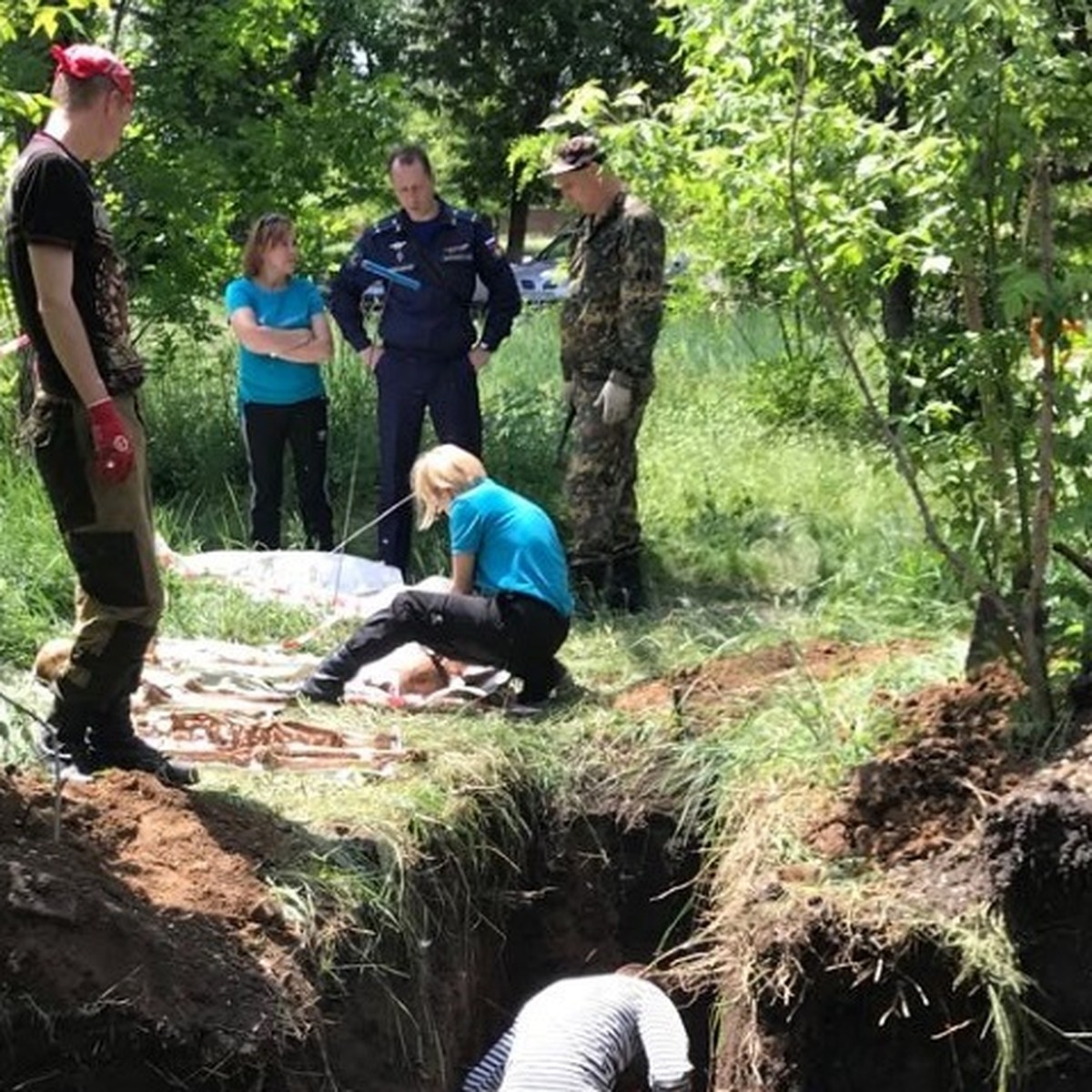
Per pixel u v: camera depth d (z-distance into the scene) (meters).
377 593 8.05
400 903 5.24
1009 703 5.75
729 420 12.05
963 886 5.02
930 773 5.54
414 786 5.83
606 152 6.32
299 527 9.04
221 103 11.32
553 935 6.33
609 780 6.42
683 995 6.11
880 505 9.67
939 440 5.75
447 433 8.45
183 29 10.73
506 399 11.64
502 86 29.80
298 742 6.21
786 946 5.00
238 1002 4.43
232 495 9.39
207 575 7.96
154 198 10.65
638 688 7.08
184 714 6.27
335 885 5.05
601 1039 4.80
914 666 6.48
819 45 5.52
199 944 4.55
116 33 10.83
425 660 6.97
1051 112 5.35
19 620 6.99
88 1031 4.21
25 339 5.57
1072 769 5.20
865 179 5.45
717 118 5.59
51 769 5.23
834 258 5.49
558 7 29.06
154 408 10.88
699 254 10.12
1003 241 5.61
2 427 9.66
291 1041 4.47
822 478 10.34
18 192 4.84
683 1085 4.75
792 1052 5.00
